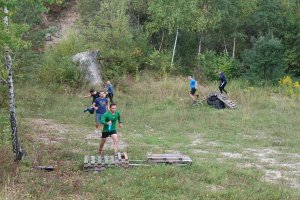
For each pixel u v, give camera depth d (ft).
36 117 64.95
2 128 45.47
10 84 38.27
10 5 34.78
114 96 82.89
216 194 30.86
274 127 61.21
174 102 79.05
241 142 52.31
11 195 28.68
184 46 112.88
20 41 36.78
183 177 34.99
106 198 29.96
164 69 99.71
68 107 72.49
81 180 33.88
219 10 103.60
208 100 76.95
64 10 115.24
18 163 37.50
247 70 101.71
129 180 33.71
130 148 46.62
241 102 80.28
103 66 95.40
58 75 86.99
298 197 31.32
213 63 104.68
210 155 44.86
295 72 112.47
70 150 43.93
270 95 88.02
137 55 101.91
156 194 30.78
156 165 37.91
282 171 39.47
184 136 55.52
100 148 42.06
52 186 32.09
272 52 99.55
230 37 113.19
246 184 34.04
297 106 77.20
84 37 101.09
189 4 100.58
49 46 97.86
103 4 100.27
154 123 62.95
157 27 105.60
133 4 111.45
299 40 110.22
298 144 51.37
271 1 113.29
